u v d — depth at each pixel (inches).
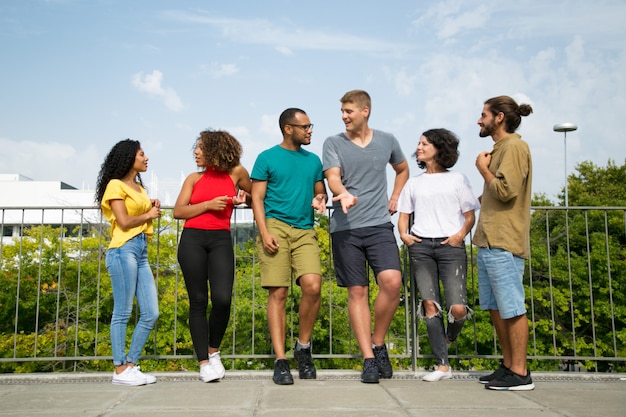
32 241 444.1
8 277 437.4
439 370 142.6
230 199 138.2
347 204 126.5
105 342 438.0
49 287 442.3
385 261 139.3
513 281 125.5
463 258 142.9
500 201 127.4
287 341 329.4
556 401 114.2
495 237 126.5
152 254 390.9
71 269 442.6
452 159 149.1
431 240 143.6
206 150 140.9
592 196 1006.4
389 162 154.9
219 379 141.3
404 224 151.2
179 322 436.5
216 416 100.1
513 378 125.6
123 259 138.4
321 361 383.2
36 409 108.1
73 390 129.3
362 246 141.9
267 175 141.5
